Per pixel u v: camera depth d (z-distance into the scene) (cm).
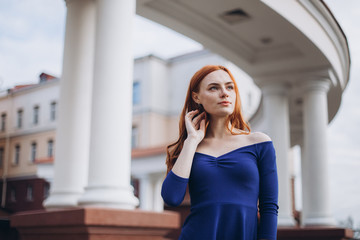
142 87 3120
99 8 584
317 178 984
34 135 2709
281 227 966
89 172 535
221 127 184
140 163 2103
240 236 164
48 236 506
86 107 627
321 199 974
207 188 170
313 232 914
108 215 468
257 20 840
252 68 1023
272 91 1027
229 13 821
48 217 496
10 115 2628
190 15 837
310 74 997
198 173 173
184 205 885
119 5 578
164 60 3180
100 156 531
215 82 181
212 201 168
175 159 196
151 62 3112
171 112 3152
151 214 504
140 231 495
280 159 1000
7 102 2533
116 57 560
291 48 960
